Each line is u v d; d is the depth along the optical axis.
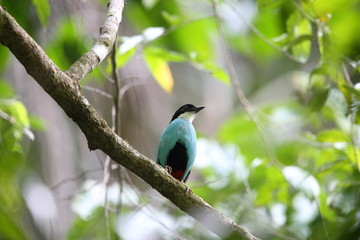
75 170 11.82
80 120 5.57
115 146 5.80
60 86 5.32
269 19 12.62
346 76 8.39
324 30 8.34
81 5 11.15
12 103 9.21
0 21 4.84
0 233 3.91
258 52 16.03
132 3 12.86
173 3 12.95
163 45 13.15
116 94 8.55
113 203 10.14
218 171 11.24
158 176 6.20
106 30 6.48
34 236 10.34
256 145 12.83
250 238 6.79
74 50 11.08
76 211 10.39
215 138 13.95
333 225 8.14
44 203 10.70
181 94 17.11
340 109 10.20
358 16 3.53
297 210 10.40
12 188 7.52
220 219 6.68
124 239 9.61
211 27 13.30
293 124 12.54
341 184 8.48
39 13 9.20
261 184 10.88
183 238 8.84
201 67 10.51
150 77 13.76
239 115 13.31
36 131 11.54
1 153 8.73
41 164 11.39
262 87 17.75
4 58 10.55
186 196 6.48
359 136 10.53
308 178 9.23
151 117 13.53
